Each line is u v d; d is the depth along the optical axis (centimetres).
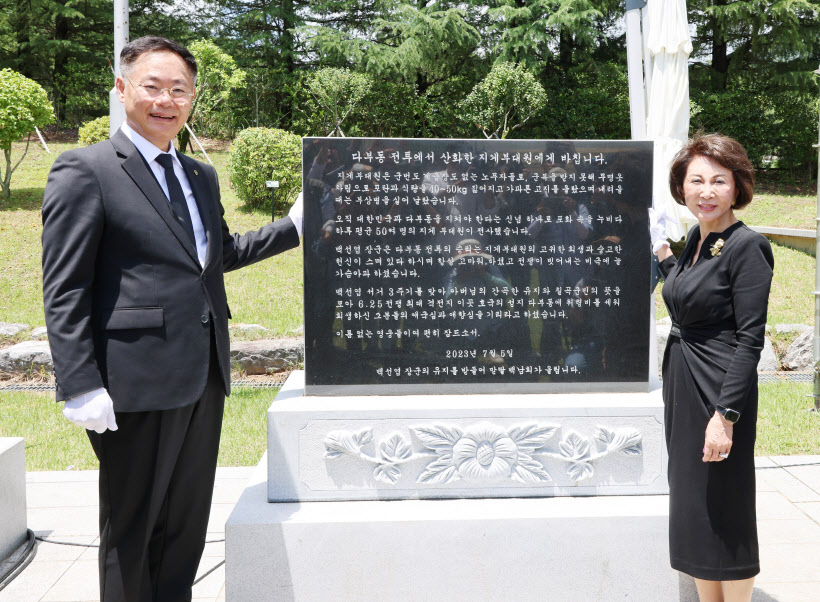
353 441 262
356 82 1436
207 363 226
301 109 1677
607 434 267
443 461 264
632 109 335
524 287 276
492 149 273
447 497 265
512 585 250
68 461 438
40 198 1088
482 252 274
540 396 276
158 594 239
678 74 598
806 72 1570
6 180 1070
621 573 251
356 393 275
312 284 272
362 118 1545
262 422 511
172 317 220
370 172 270
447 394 276
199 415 231
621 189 276
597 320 278
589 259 277
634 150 275
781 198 1348
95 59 1862
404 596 248
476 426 264
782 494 378
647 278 278
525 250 275
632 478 268
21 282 809
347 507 258
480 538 248
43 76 1928
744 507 223
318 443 262
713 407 222
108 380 213
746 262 217
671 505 234
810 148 1576
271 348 657
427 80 1773
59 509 364
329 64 1661
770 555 306
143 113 221
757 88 1700
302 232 271
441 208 272
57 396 202
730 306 222
